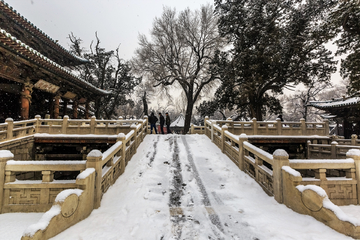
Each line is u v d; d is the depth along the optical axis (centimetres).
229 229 374
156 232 361
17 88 1303
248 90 1819
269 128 1216
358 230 317
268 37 1681
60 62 2167
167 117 1538
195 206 471
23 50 1023
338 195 479
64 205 349
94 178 448
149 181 622
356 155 493
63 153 1112
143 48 2484
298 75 1805
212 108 2386
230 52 2112
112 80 3028
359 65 971
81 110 2608
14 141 906
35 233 287
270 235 348
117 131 1105
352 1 916
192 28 2438
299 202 419
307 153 1148
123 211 436
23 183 455
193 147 1027
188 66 2541
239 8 1903
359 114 1642
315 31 1159
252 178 635
